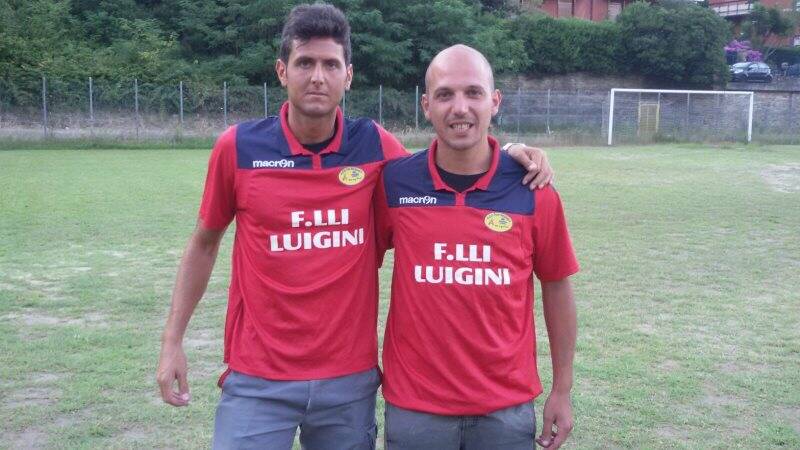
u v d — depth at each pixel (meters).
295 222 3.00
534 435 3.09
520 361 3.03
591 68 47.03
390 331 3.11
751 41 58.44
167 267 9.59
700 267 9.85
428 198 2.98
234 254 3.21
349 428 3.13
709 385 5.74
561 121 40.09
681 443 4.77
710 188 18.48
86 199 15.27
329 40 2.97
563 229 3.08
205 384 5.70
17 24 35.41
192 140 31.59
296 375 3.03
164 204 14.82
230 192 3.13
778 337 6.93
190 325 7.20
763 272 9.61
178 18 41.69
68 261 9.87
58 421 5.02
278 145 3.06
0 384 5.62
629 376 5.88
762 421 5.11
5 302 7.86
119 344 6.58
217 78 38.25
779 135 37.53
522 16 46.16
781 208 15.17
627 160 26.77
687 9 46.81
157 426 4.97
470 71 2.87
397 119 37.94
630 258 10.34
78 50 37.06
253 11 39.81
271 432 3.05
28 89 32.19
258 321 3.05
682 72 47.19
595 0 57.03
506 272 2.96
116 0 41.06
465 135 2.88
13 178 18.59
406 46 40.09
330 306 3.03
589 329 7.10
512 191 3.00
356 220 3.06
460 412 2.96
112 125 32.94
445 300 2.94
